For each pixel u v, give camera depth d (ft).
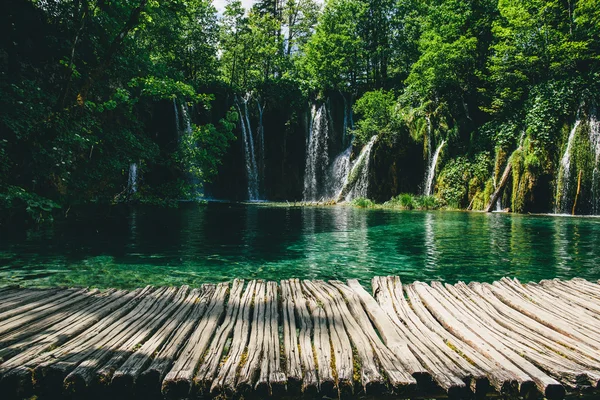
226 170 102.06
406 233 39.55
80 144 38.81
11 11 38.88
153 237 34.81
